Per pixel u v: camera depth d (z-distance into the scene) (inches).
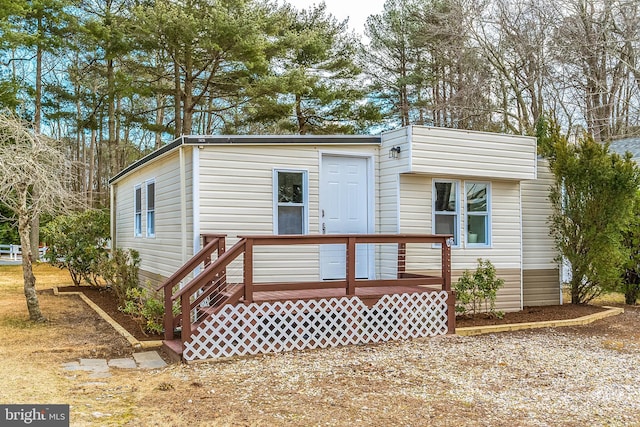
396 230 366.6
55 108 902.4
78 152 1192.2
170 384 215.2
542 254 446.6
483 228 405.4
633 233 461.7
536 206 445.4
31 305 358.0
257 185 343.6
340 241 297.4
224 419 174.1
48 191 348.2
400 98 1034.1
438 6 924.0
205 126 1331.2
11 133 353.4
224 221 334.0
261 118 906.7
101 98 917.2
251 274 276.7
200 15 764.6
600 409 189.9
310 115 996.6
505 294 408.8
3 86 735.7
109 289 541.6
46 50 834.2
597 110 844.6
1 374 223.3
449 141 370.0
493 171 387.2
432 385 217.6
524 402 197.0
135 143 1433.3
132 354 277.3
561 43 808.3
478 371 240.8
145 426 166.7
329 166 369.4
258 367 246.8
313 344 289.7
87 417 173.5
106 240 579.2
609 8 762.2
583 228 424.2
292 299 285.4
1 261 860.0
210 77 830.5
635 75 791.7
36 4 766.5
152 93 885.8
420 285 341.1
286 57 933.2
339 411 183.5
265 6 895.7
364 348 288.8
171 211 381.4
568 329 353.1
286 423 170.9
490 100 927.7
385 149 378.9
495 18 867.4
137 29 769.6
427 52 1003.3
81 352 275.9
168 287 297.1
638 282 464.8
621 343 305.0
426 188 379.6
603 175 404.5
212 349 265.3
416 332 317.4
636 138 689.0
